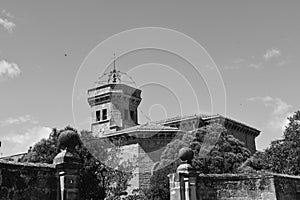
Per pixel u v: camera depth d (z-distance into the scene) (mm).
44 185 10453
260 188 13383
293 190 13977
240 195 13445
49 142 25281
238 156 29641
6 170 9758
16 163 10055
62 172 10742
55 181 10719
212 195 13375
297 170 21750
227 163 28766
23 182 10031
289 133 23469
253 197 13383
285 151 23000
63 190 10594
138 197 26312
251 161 26438
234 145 32094
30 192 10117
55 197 10594
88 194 23859
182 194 13000
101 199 24734
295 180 14188
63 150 11250
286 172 22031
